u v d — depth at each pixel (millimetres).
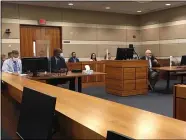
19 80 3258
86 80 8477
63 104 1730
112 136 899
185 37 9797
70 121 1384
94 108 1608
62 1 8664
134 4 9312
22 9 9180
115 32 11242
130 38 11641
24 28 9336
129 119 1346
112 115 1431
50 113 1298
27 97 1624
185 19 9742
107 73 7043
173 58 9977
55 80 5520
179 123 1271
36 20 9461
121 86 6566
